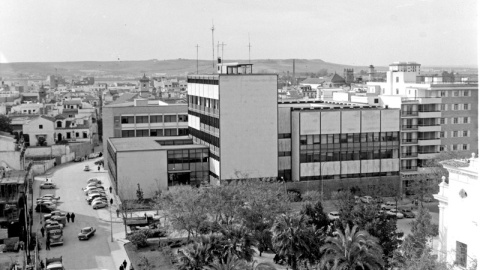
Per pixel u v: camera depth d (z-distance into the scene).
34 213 131.75
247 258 84.88
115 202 140.50
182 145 152.00
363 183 147.62
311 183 144.38
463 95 160.38
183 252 80.94
